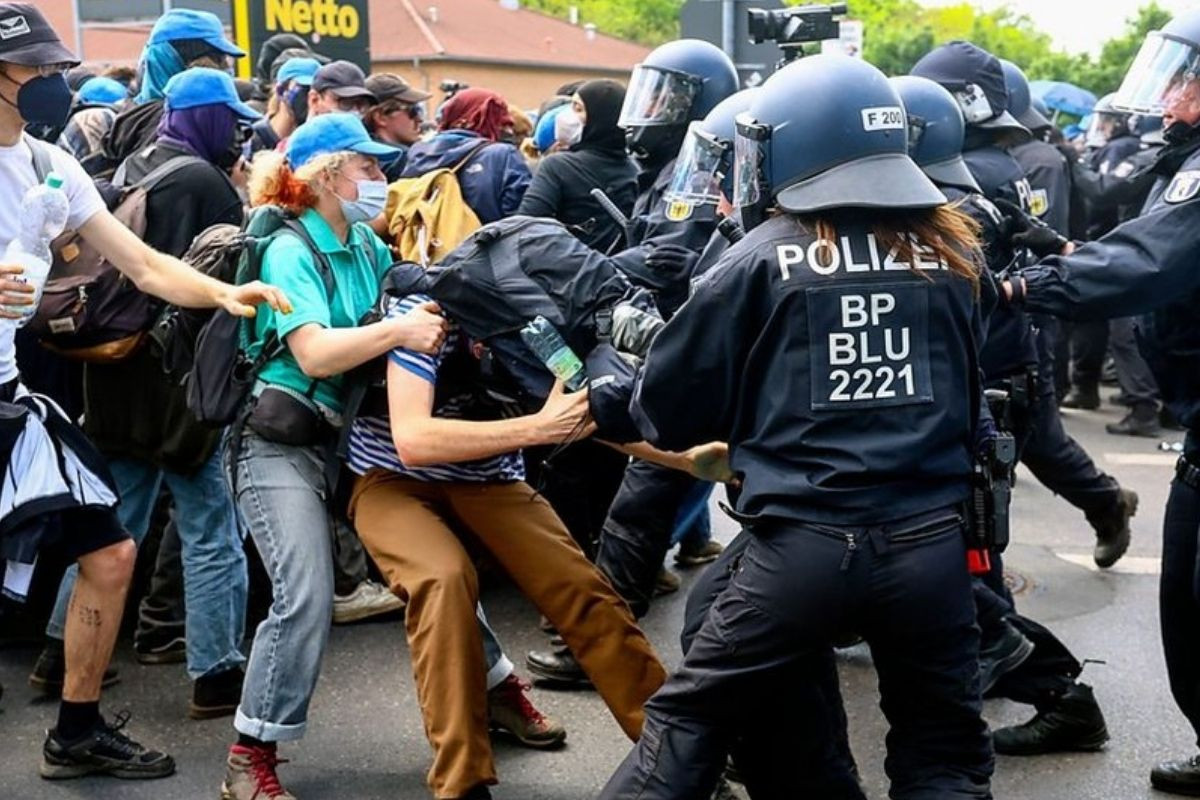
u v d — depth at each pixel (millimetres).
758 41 5363
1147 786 3943
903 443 2697
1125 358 8672
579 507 5098
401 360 3346
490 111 5902
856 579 2691
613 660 3484
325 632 3605
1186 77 3604
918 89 4008
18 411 3455
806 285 2697
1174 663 3836
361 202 3648
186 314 3830
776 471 2754
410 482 3531
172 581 4727
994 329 4168
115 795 3850
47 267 3521
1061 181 6457
